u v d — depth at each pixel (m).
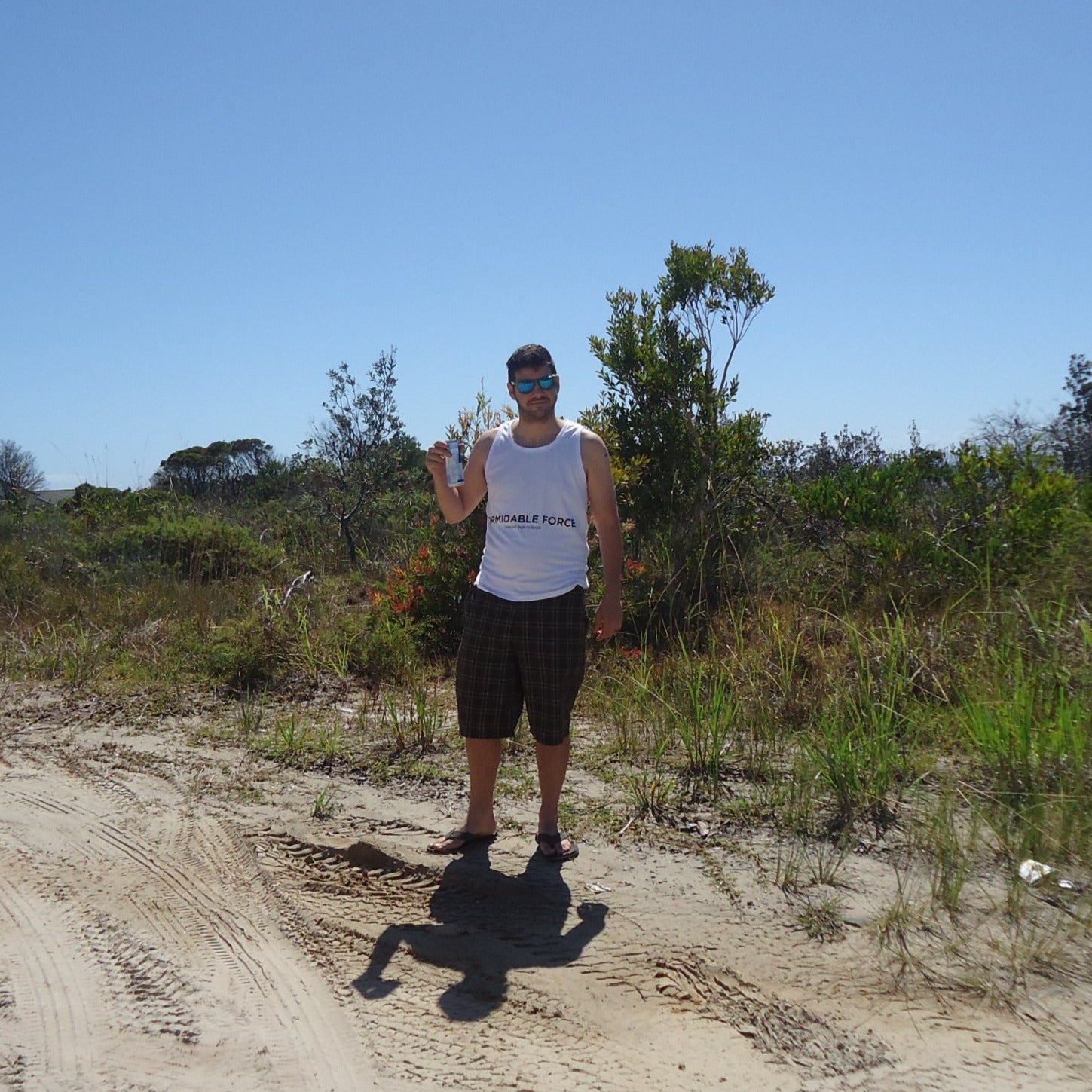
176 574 10.38
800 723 5.21
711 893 3.60
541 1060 2.73
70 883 3.85
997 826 3.85
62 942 3.42
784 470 10.74
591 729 5.51
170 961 3.29
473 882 3.74
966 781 4.36
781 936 3.30
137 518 13.35
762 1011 2.91
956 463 8.36
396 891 3.77
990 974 3.03
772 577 7.73
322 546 12.36
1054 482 7.20
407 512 11.84
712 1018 2.90
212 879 3.88
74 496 15.77
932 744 4.79
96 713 6.03
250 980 3.18
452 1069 2.71
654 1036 2.82
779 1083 2.60
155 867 3.97
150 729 5.73
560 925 3.43
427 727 5.34
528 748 5.16
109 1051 2.80
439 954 3.30
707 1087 2.60
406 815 4.39
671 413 8.19
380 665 6.80
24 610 9.05
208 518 12.27
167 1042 2.84
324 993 3.10
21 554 10.50
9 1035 2.88
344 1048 2.81
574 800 4.47
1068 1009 2.86
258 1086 2.64
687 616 6.90
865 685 5.21
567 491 3.81
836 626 6.41
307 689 6.47
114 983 3.16
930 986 3.00
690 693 5.31
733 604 7.19
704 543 7.50
